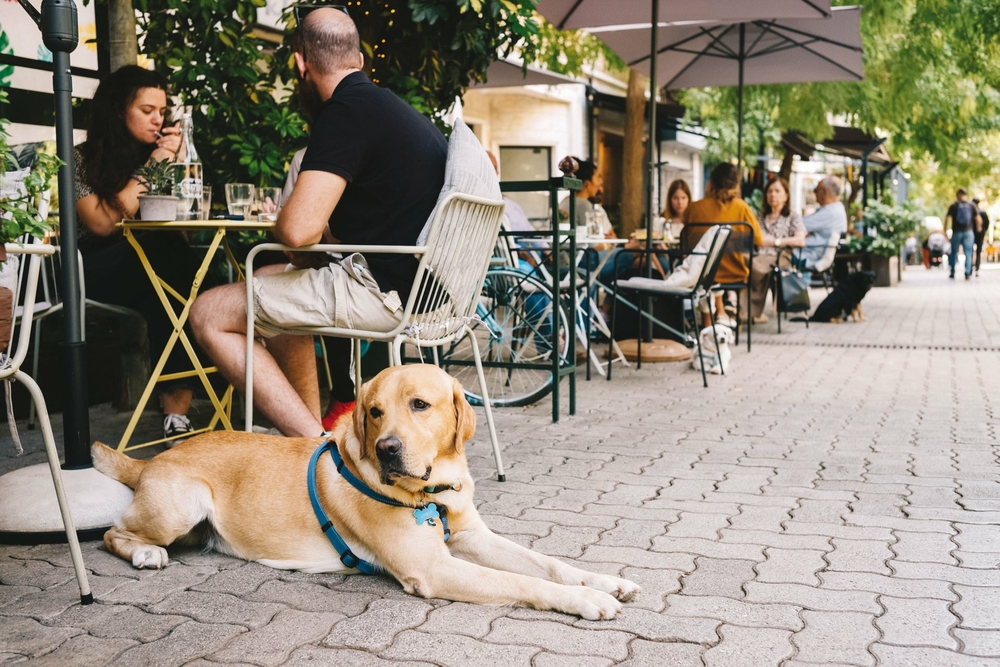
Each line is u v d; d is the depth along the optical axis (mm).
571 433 4734
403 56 5852
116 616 2350
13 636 2229
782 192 10430
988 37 14016
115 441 4383
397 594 2496
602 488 3625
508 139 16312
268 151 5109
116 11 4777
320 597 2475
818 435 4676
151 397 5242
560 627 2270
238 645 2170
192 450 2857
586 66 16938
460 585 2406
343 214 3459
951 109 16641
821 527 3098
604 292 7902
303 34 3617
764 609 2385
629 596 2432
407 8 5594
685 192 10203
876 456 4191
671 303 7949
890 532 3037
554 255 4969
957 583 2566
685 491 3580
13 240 2230
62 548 2875
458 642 2182
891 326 10469
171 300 4176
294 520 2670
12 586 2557
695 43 10508
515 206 6820
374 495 2484
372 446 2467
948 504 3373
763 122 16906
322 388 5949
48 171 2314
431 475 2482
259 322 3434
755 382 6449
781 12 8234
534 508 3340
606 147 20031
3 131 2289
